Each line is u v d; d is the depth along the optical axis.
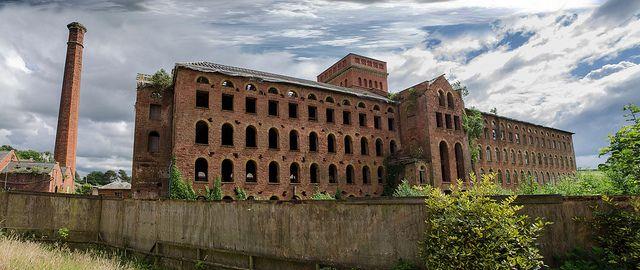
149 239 13.36
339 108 40.69
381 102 44.19
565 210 6.96
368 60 55.16
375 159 41.94
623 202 6.64
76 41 49.59
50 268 9.46
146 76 36.41
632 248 6.19
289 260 9.41
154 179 33.41
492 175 6.70
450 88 45.97
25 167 41.03
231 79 34.91
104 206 15.44
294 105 39.69
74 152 48.47
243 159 33.88
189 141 31.62
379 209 8.10
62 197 14.98
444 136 43.25
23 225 14.34
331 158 38.78
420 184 39.25
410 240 7.55
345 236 8.57
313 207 9.23
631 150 8.84
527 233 6.62
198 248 11.64
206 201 11.80
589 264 6.45
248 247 10.48
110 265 11.21
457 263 6.27
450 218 6.55
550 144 65.38
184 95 32.16
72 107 48.09
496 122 56.12
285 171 35.88
